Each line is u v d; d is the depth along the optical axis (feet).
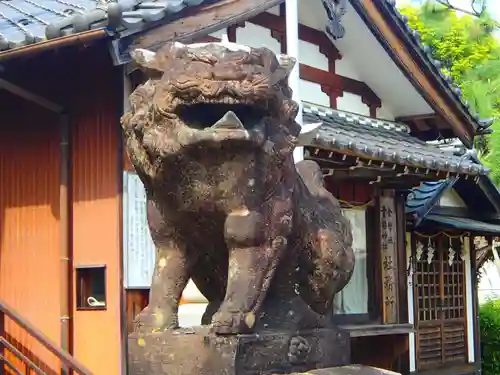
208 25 21.62
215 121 12.44
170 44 12.50
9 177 25.30
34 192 24.75
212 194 12.40
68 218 23.66
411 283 38.01
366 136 30.40
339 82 33.53
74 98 23.84
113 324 22.62
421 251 39.11
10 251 25.07
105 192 23.09
